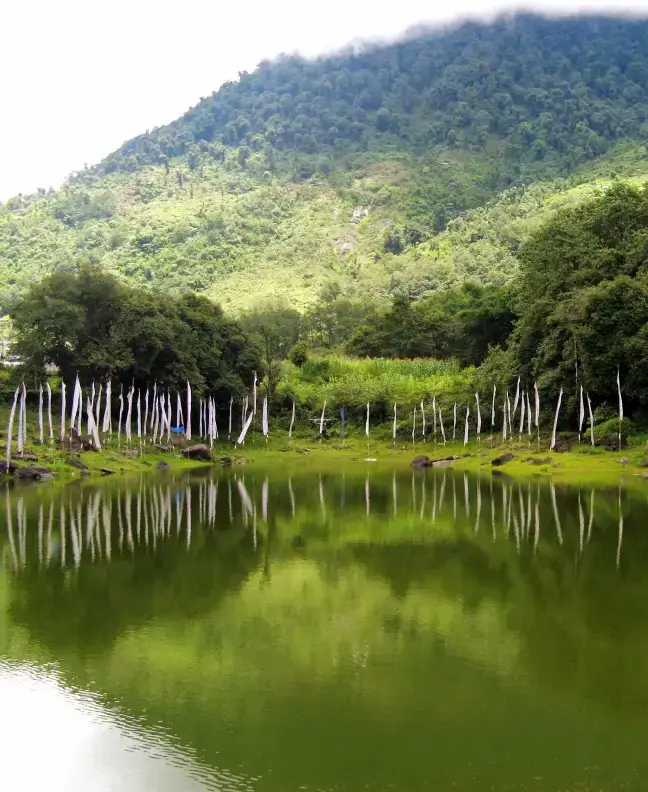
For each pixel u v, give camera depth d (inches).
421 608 828.0
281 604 850.8
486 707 574.2
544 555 1077.1
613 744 516.4
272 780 480.1
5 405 2824.8
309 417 3661.4
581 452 2299.5
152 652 700.7
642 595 866.1
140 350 2795.3
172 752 518.3
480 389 3046.3
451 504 1594.5
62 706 590.6
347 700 589.9
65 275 2780.5
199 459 2753.4
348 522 1392.7
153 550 1153.4
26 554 1129.4
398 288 7672.2
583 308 2292.1
